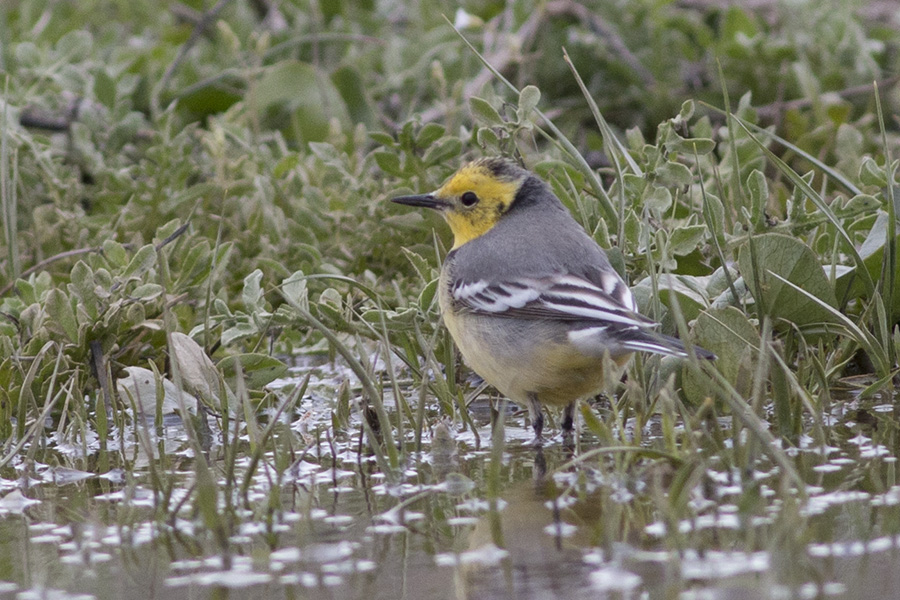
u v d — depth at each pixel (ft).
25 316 36.99
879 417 31.91
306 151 55.72
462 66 58.95
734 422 26.94
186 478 28.60
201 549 22.89
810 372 33.40
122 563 22.16
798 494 24.85
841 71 57.57
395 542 23.00
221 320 36.55
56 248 45.96
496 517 24.34
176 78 60.44
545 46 60.23
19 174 48.06
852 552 21.20
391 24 68.85
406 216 43.27
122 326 36.81
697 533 22.53
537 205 35.83
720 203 36.50
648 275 37.09
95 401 36.40
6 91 44.70
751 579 20.01
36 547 23.27
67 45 54.70
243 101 56.95
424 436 32.60
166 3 69.41
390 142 43.75
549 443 32.04
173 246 42.29
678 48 61.36
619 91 60.08
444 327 35.96
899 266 35.40
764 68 57.93
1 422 33.35
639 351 31.27
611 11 62.49
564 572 20.79
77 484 28.43
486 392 38.04
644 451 25.81
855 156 45.42
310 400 37.35
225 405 32.37
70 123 52.54
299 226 45.27
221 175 47.80
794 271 33.94
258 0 70.54
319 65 61.41
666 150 36.42
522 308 32.12
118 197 48.39
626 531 22.97
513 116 51.62
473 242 35.06
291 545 22.99
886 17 66.69
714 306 34.17
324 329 29.12
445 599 19.74
